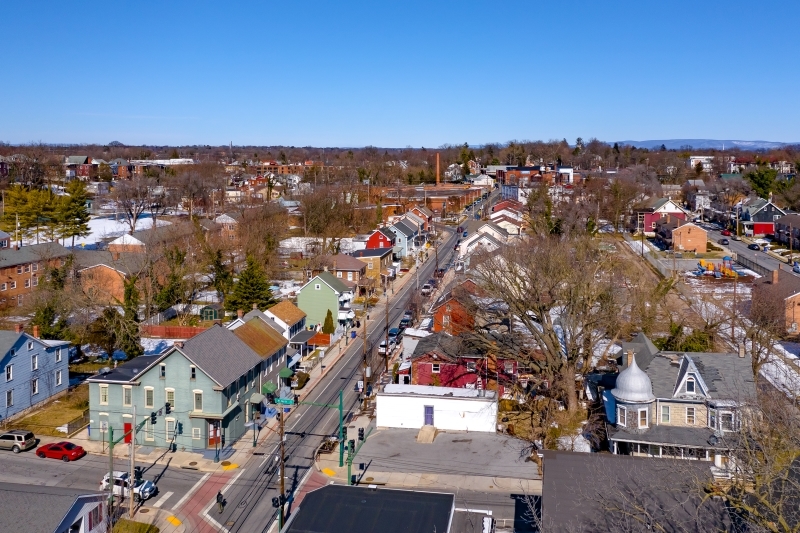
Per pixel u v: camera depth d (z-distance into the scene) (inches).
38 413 2405.3
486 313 2790.4
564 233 4618.6
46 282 3388.3
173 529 1705.2
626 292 3016.7
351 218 6545.3
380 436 2299.5
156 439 2177.7
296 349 3095.5
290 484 1950.1
